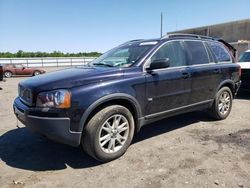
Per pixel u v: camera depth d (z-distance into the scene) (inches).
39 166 154.4
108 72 158.7
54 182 136.4
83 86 146.1
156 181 134.9
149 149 175.5
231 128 218.2
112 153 156.9
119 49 205.6
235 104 317.1
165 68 183.8
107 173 144.5
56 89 141.6
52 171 148.2
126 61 179.9
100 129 149.8
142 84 167.6
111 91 152.6
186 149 174.7
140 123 171.9
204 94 215.6
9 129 222.5
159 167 149.9
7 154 171.3
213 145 180.9
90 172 146.2
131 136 166.2
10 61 1357.0
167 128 219.5
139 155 166.2
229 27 1133.7
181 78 191.6
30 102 149.4
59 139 143.0
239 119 245.6
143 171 145.6
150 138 196.4
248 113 269.1
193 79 201.8
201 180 135.0
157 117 182.1
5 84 612.1
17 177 141.7
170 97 186.2
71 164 156.4
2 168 152.0
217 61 231.0
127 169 148.3
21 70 934.4
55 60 1459.2
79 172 146.5
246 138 194.1
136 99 165.3
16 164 157.2
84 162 158.9
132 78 163.8
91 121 147.7
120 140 162.1
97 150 149.9
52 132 140.5
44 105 141.9
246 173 141.5
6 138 200.4
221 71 229.3
